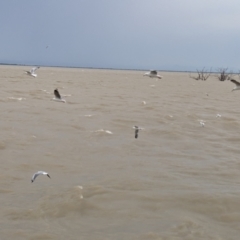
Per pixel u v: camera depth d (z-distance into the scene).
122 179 7.22
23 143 9.60
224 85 34.41
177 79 44.84
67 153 8.95
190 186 6.88
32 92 20.17
